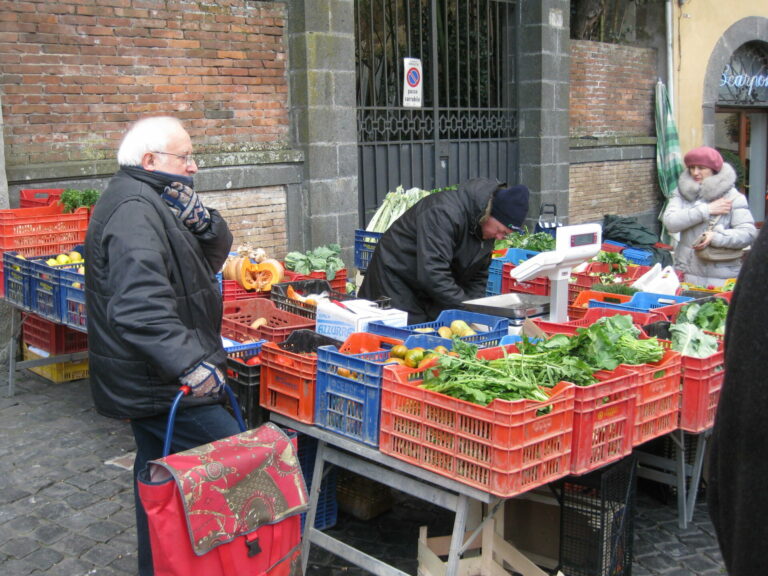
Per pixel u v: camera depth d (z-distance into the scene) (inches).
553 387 122.9
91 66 269.0
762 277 57.3
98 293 120.3
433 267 184.4
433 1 382.3
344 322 162.4
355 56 357.7
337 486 170.4
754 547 57.3
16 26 249.9
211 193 305.7
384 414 125.3
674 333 152.3
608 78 490.0
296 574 114.7
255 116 319.9
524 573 134.4
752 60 597.0
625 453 129.0
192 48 296.5
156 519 100.5
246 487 105.9
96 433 206.7
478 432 112.3
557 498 137.1
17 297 227.6
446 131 401.4
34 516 164.4
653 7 517.0
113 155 276.5
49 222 235.6
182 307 122.4
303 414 137.9
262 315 190.5
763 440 56.6
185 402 119.1
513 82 437.1
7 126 251.3
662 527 169.0
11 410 219.9
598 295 205.0
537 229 350.3
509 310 171.0
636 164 517.0
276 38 322.7
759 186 626.8
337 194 340.2
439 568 132.4
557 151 443.8
